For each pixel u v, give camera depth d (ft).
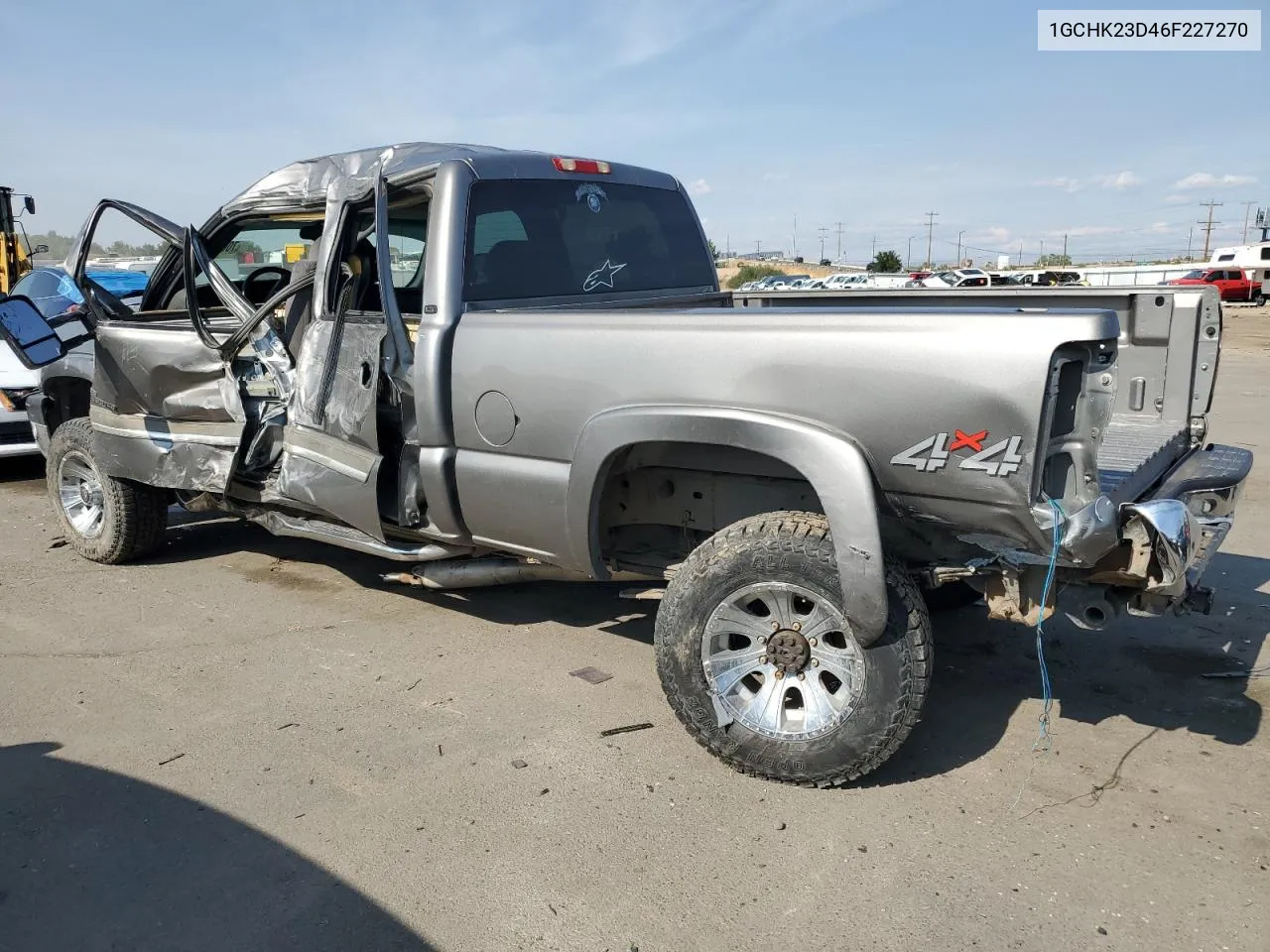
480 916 9.13
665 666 11.46
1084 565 9.87
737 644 11.54
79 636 16.02
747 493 12.37
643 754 12.02
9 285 47.01
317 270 14.93
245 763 11.91
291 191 15.79
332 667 14.69
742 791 11.15
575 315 12.08
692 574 11.24
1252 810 10.65
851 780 11.10
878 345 10.03
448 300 13.19
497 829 10.48
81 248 18.03
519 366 12.37
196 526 22.77
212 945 8.82
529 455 12.51
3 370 26.73
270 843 10.28
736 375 10.80
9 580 18.92
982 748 12.07
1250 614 16.37
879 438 10.11
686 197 18.01
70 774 11.67
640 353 11.41
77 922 9.13
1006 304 15.69
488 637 15.80
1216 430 33.65
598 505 12.12
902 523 10.74
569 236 15.16
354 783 11.41
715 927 8.94
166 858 10.06
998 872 9.64
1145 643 15.29
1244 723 12.66
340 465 14.30
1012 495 9.57
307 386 14.70
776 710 11.18
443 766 11.79
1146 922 8.89
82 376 20.15
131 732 12.72
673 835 10.32
